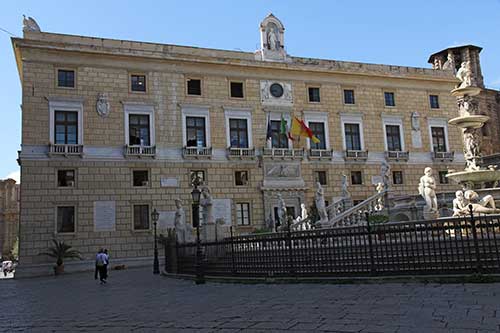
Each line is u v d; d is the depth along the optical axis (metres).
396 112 46.41
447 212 24.39
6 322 11.34
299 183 41.06
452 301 9.48
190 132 38.97
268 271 16.19
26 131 33.75
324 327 8.08
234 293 13.83
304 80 43.41
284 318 9.20
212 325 9.09
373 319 8.41
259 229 36.03
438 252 14.16
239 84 41.34
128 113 37.03
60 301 15.55
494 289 10.38
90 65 36.38
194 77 39.72
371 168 44.12
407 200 29.45
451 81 49.09
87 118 35.66
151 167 36.94
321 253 14.94
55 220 33.56
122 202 35.56
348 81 45.06
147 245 35.66
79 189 34.50
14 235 77.06
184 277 20.88
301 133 40.31
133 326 9.66
